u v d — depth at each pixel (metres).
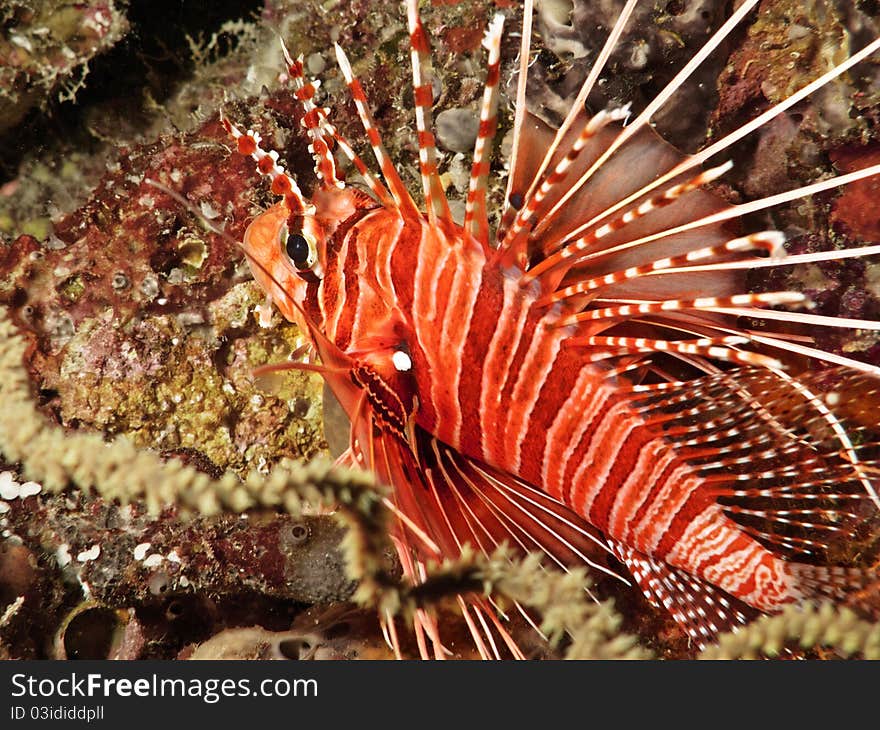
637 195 0.29
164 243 0.34
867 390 0.32
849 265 0.32
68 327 0.34
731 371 0.30
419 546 0.31
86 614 0.34
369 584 0.28
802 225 0.33
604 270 0.32
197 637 0.34
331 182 0.31
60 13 0.35
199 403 0.34
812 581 0.30
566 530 0.32
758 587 0.31
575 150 0.29
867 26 0.31
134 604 0.33
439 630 0.32
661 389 0.30
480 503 0.32
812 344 0.33
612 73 0.32
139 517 0.33
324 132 0.32
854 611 0.30
